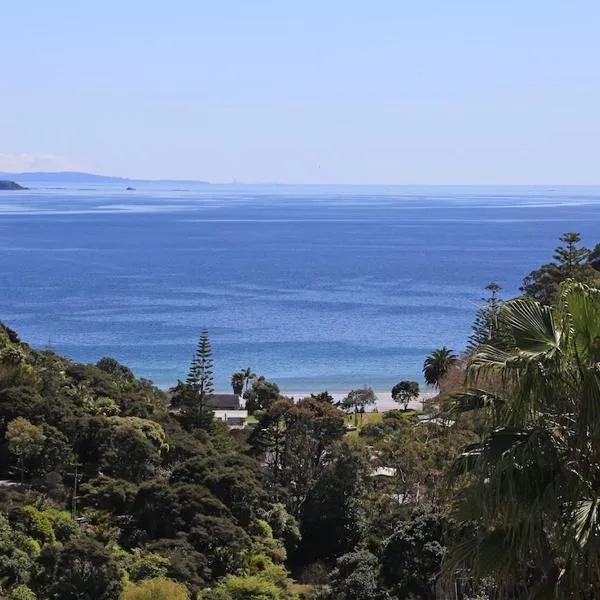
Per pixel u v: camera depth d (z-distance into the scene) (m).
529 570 16.27
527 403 15.52
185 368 151.25
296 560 66.38
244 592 52.16
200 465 66.81
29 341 174.00
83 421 73.88
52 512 57.66
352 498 68.38
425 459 58.69
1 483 66.94
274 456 81.31
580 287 15.60
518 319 16.00
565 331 15.47
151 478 68.38
